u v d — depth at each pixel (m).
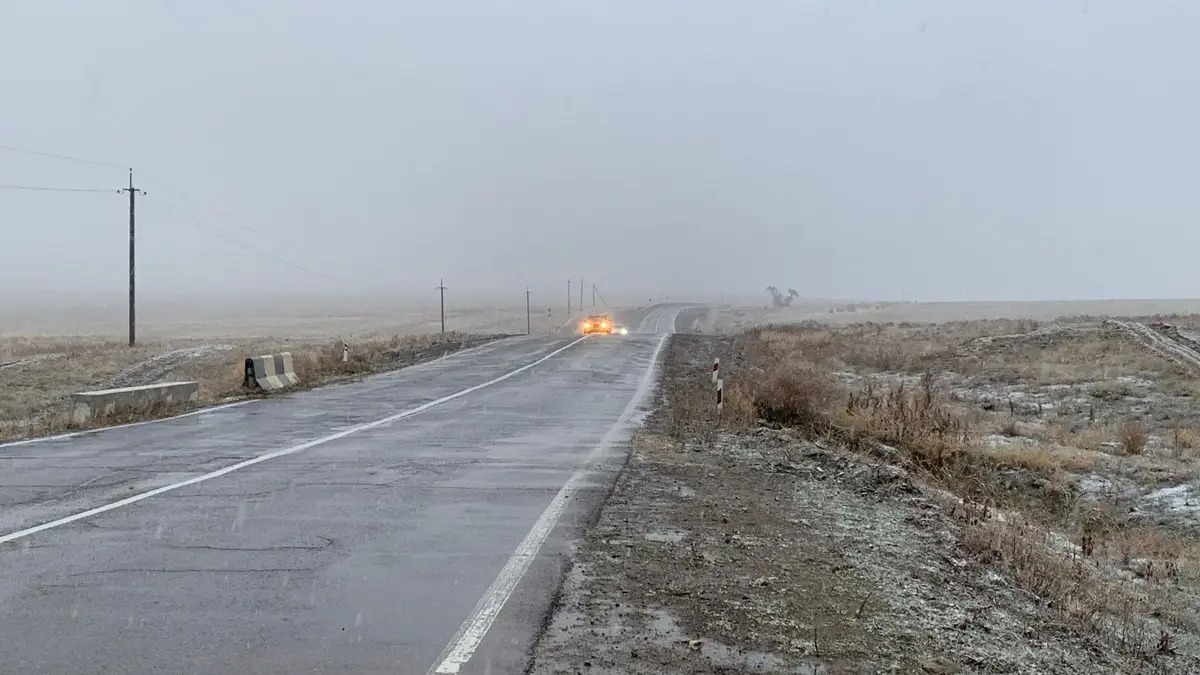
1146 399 23.31
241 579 6.89
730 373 28.73
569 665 5.28
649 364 32.78
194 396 20.83
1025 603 7.88
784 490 11.45
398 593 6.61
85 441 14.55
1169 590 10.11
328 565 7.34
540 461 12.87
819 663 5.53
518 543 8.16
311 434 15.50
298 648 5.46
